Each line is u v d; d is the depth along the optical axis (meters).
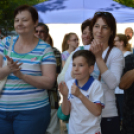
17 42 4.08
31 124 3.90
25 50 3.99
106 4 11.21
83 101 3.46
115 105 4.13
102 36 4.15
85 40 5.64
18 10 3.90
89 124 3.61
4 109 3.88
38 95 3.96
